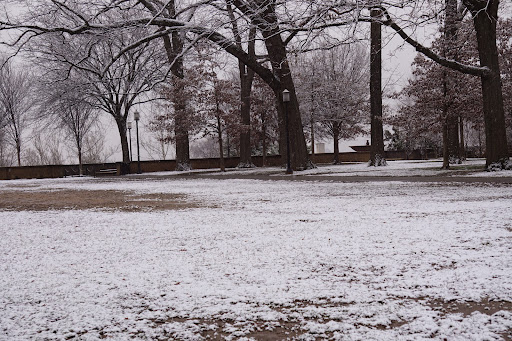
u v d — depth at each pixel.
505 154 17.75
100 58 33.81
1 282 3.63
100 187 18.64
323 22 14.00
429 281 3.24
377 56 26.36
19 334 2.48
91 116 38.84
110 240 5.57
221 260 4.19
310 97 38.03
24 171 35.47
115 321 2.66
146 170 39.16
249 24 15.71
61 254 4.78
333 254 4.26
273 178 20.83
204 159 41.12
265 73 23.95
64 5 20.36
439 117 21.14
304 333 2.39
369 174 20.12
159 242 5.29
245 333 2.42
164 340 2.37
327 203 9.14
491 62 17.78
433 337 2.26
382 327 2.43
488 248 4.24
